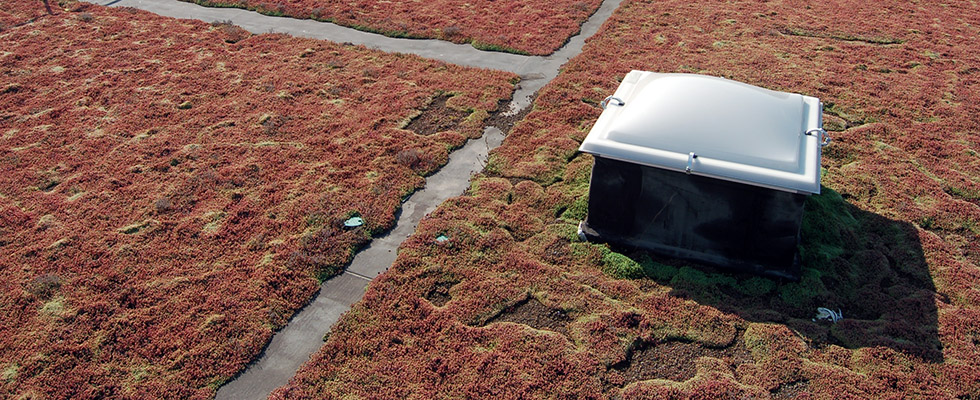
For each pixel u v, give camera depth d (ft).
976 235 29.76
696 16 55.47
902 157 35.73
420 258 27.91
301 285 26.63
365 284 27.07
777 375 22.70
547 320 25.20
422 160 35.06
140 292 26.30
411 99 41.19
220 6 57.88
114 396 22.15
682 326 24.67
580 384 22.40
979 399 21.74
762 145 25.08
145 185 33.09
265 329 24.62
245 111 40.16
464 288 26.48
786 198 24.67
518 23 53.62
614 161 26.45
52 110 40.42
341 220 30.12
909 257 28.14
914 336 24.02
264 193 32.35
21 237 29.43
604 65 46.06
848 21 54.80
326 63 46.60
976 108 40.75
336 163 34.68
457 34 51.16
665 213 27.04
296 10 56.08
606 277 27.17
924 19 55.47
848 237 29.17
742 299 25.95
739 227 26.09
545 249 28.60
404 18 54.54
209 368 23.09
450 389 22.27
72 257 28.19
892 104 41.24
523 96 42.45
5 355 23.61
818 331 24.30
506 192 32.50
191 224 30.12
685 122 26.03
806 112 28.19
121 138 37.40
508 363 23.17
